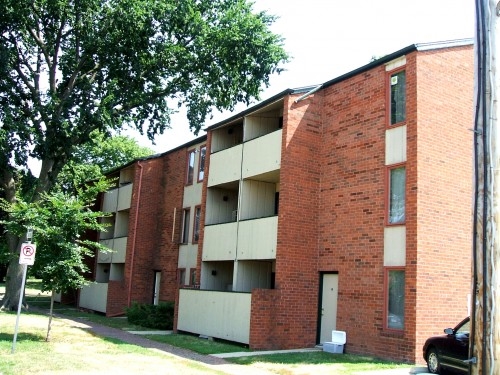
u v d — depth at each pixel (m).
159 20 23.08
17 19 22.61
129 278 26.91
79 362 12.05
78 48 24.78
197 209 24.59
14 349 12.76
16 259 23.56
